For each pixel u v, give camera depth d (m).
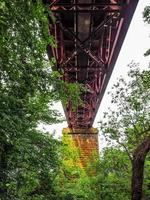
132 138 19.09
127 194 20.50
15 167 10.05
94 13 17.59
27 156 10.38
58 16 17.80
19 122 8.83
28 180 11.16
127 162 20.88
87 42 20.69
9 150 9.34
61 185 21.14
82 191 20.55
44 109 13.73
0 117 8.18
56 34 20.27
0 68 8.11
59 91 10.80
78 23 19.22
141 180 11.78
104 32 21.09
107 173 21.53
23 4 7.98
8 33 7.79
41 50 9.19
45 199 14.78
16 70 8.39
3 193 9.23
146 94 18.98
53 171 13.74
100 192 21.17
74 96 11.52
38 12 8.55
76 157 23.92
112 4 16.34
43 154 12.21
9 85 8.79
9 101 8.49
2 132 8.31
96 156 24.55
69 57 24.25
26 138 11.01
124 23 15.97
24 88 9.10
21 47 8.38
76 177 22.89
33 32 8.56
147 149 11.84
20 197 10.30
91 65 27.05
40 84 9.95
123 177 20.88
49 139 13.08
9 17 7.50
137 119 19.03
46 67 10.74
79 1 17.53
